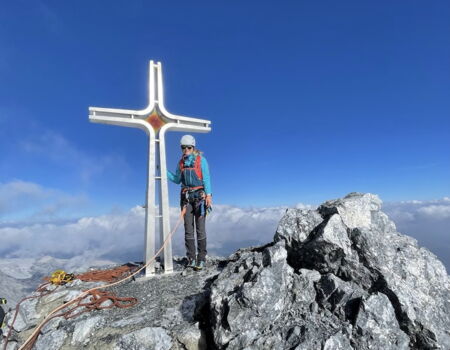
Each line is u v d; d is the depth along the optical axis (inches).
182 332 191.0
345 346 155.6
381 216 242.5
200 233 308.5
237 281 196.5
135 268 356.8
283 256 202.2
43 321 227.9
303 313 179.3
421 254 218.5
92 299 256.1
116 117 319.9
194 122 360.5
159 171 334.6
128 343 189.6
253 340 165.3
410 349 174.4
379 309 168.2
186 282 274.7
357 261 197.0
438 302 192.5
